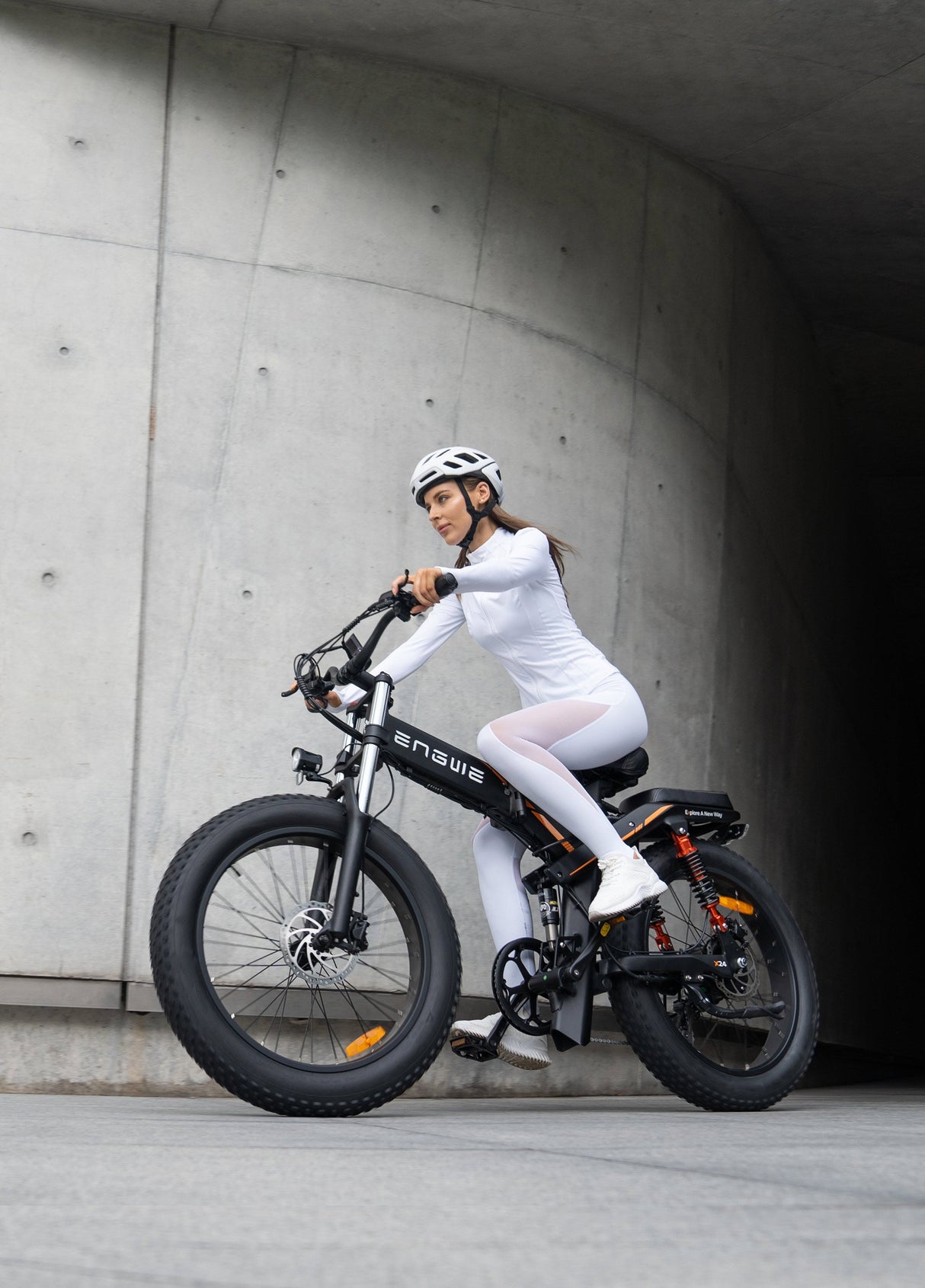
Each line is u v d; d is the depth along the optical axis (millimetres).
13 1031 3141
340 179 3930
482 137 4223
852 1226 1034
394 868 2438
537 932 3643
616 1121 2229
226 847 2301
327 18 3861
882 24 4039
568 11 3904
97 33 3758
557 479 4113
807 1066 2725
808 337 6863
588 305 4352
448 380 3959
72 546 3416
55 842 3250
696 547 4633
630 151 4688
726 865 2807
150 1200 1146
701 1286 817
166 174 3730
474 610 2803
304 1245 949
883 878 8695
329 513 3691
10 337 3475
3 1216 1054
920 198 5406
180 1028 2193
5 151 3584
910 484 9016
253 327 3717
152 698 3408
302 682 2529
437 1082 3480
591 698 2717
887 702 9500
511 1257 910
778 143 4867
